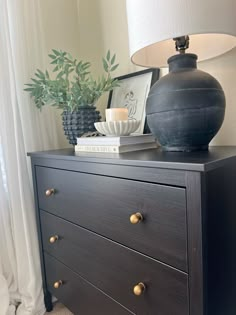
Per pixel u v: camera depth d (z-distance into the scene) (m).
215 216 0.63
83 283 1.03
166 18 0.72
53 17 1.53
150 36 0.75
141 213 0.72
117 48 1.42
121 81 1.39
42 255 1.31
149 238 0.71
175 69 0.83
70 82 1.44
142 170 0.70
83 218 0.96
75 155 0.95
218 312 0.67
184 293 0.64
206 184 0.59
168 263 0.67
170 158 0.69
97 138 1.00
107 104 1.46
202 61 1.00
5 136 1.31
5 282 1.34
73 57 1.62
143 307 0.77
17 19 1.30
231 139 1.01
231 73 0.98
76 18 1.63
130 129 0.96
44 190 1.19
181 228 0.62
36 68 1.36
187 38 0.85
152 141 1.02
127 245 0.79
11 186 1.33
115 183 0.79
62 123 1.42
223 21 0.72
